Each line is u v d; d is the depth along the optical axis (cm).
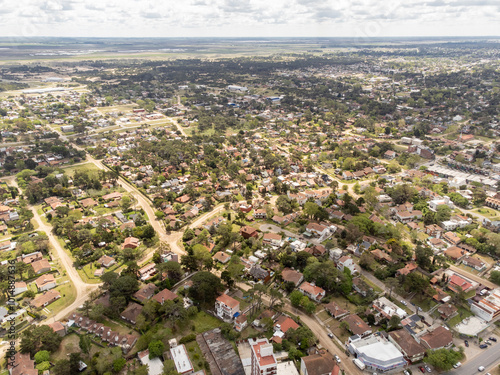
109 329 15512
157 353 13938
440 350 14275
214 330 15650
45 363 13800
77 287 19012
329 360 13562
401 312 16788
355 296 18212
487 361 14450
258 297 16800
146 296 17625
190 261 19850
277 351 14600
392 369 13988
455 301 17662
